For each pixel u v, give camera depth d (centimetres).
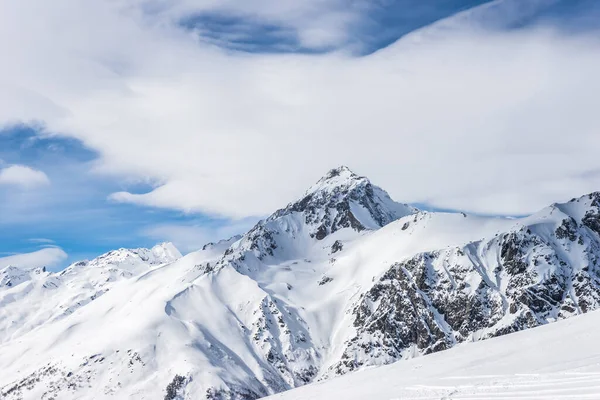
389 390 7738
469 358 8669
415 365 9294
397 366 9744
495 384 6588
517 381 6462
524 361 7469
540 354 7612
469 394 6425
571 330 8519
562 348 7588
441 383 7356
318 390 9681
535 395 5753
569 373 6228
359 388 8556
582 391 5500
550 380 6156
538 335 8906
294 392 10294
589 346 7294
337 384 9719
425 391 7125
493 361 7969
